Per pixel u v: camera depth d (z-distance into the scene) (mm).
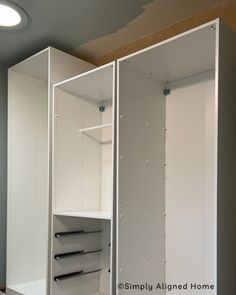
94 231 2234
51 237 1971
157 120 1865
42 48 2330
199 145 1753
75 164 2152
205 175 1711
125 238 1608
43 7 1790
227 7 1723
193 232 1731
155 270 1761
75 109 2193
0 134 2576
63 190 2062
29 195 2520
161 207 1842
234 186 1380
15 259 2391
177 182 1830
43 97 2674
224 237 1281
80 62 2307
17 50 2365
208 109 1732
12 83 2494
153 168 1812
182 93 1862
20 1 1733
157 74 1826
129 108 1694
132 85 1725
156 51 1537
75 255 2088
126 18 1908
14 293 2254
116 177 1614
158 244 1798
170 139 1889
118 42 2240
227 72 1354
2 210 2533
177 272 1778
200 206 1717
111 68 1747
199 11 1835
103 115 2354
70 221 2080
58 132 2072
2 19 1905
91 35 2129
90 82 1984
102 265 2234
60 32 2086
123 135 1646
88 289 2145
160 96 1902
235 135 1404
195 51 1526
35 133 2602
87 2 1737
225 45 1347
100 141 2332
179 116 1861
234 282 1339
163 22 1957
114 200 1614
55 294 1939
